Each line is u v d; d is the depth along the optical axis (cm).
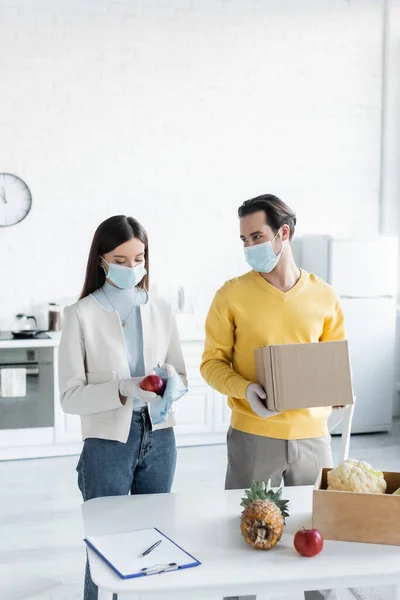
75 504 433
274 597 320
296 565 177
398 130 637
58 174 566
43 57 555
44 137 561
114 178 577
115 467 225
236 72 597
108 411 224
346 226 633
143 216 586
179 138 588
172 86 583
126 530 196
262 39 600
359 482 194
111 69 569
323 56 616
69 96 562
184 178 592
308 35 611
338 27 617
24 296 565
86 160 570
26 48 551
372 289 588
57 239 569
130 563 175
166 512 209
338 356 219
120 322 230
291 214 240
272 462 239
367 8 622
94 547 184
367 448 561
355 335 586
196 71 588
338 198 630
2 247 558
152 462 233
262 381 224
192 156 592
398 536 188
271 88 606
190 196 594
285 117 612
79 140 568
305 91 615
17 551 367
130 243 225
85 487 230
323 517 192
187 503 217
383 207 639
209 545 188
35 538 383
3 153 554
